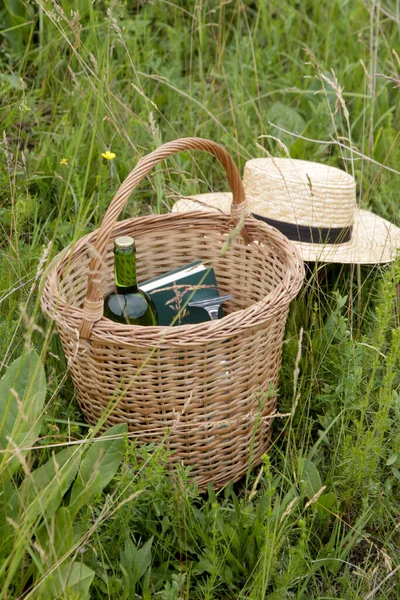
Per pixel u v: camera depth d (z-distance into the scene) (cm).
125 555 145
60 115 283
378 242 223
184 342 147
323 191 207
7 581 123
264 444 179
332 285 226
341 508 167
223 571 147
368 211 245
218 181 279
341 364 188
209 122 289
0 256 215
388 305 161
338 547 154
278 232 182
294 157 279
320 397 180
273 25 341
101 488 142
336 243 213
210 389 158
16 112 275
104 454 149
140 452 158
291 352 193
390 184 264
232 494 161
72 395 185
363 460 157
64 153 252
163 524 149
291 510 147
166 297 183
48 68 292
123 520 145
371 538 165
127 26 307
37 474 147
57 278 165
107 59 251
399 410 165
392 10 344
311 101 311
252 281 197
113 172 256
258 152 272
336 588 155
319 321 212
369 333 201
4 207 243
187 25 347
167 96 304
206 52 333
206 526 153
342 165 291
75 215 230
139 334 147
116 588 140
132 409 159
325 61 317
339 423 180
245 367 160
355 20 341
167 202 244
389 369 155
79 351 158
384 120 299
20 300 195
